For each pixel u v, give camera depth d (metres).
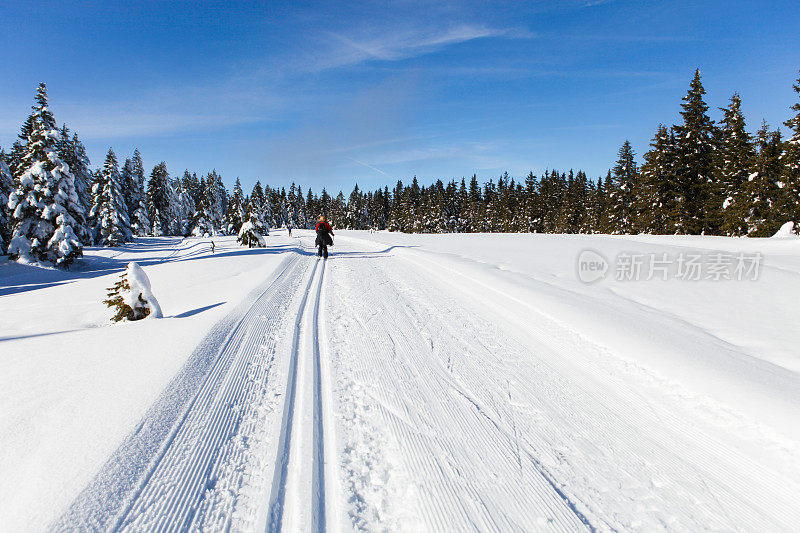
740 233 27.44
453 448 2.88
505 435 3.06
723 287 7.85
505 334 5.49
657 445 2.95
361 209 104.19
